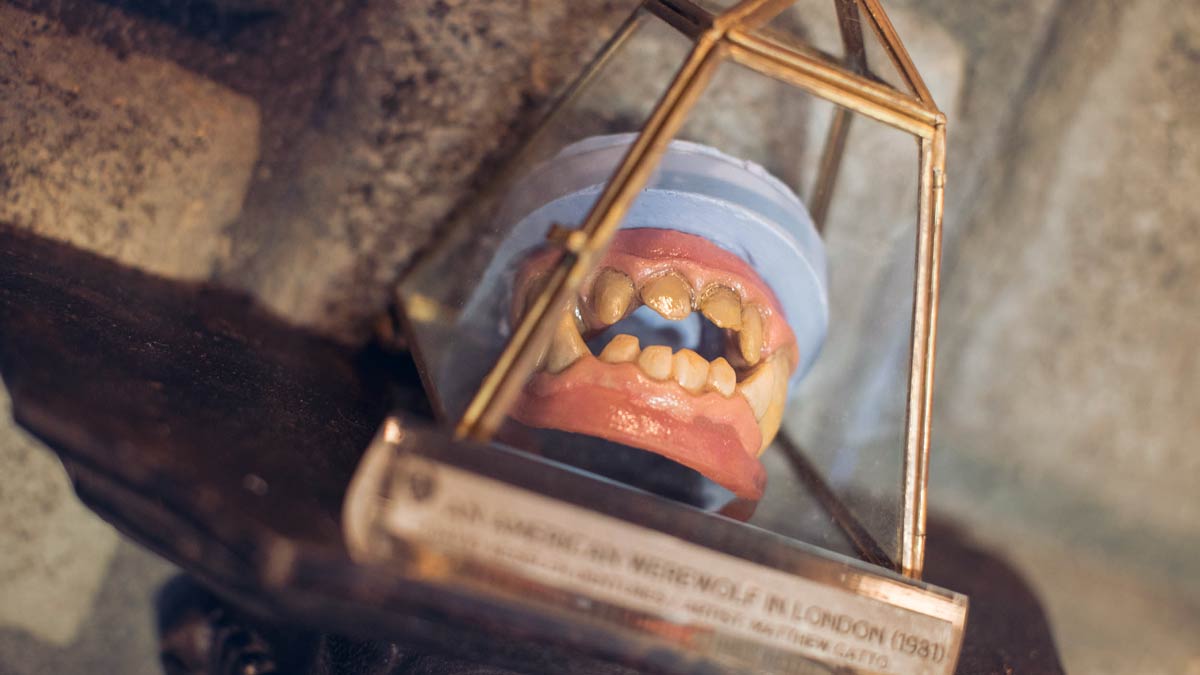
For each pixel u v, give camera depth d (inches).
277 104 13.8
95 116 13.1
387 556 8.7
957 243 15.1
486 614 9.0
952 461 15.8
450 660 11.3
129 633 14.1
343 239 14.0
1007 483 15.9
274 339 13.7
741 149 12.3
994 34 14.3
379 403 12.8
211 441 9.5
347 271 14.0
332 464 10.0
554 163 11.8
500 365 9.3
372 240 14.0
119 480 9.2
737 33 10.0
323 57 13.6
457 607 9.0
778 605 9.4
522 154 13.2
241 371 11.7
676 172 10.9
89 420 9.2
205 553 9.0
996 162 14.8
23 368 9.7
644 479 11.0
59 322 10.8
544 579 8.9
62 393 9.5
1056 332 15.5
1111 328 15.5
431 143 13.7
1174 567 16.1
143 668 14.1
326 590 8.7
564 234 9.4
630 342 10.5
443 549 8.8
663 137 9.6
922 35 14.0
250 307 14.1
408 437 8.8
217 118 13.6
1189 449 15.9
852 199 12.0
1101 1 14.4
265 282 14.1
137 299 12.9
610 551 9.0
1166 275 15.3
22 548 13.6
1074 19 14.4
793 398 12.2
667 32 11.5
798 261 11.4
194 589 13.9
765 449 11.6
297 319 14.1
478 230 12.9
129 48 13.2
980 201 15.0
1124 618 16.0
